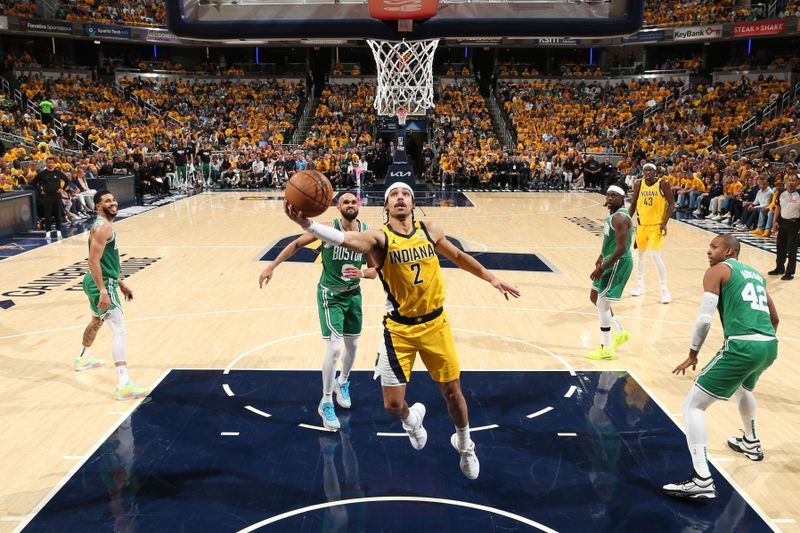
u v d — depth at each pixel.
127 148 24.53
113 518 3.98
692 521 3.98
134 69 32.31
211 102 31.41
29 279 10.10
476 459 4.29
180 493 4.27
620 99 31.39
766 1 31.48
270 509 4.09
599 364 6.66
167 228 15.08
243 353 6.93
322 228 3.65
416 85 17.48
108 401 5.72
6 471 4.53
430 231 4.08
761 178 14.63
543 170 25.41
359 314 5.39
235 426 5.26
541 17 7.57
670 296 9.30
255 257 11.85
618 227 6.33
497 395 5.87
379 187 25.09
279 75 33.59
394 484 4.39
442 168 25.56
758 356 4.24
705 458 4.21
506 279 10.31
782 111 26.98
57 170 13.86
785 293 9.55
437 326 4.04
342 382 5.58
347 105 31.06
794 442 5.03
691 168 20.08
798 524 3.95
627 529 3.89
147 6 33.03
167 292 9.39
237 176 24.77
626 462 4.70
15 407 5.57
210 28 7.86
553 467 4.62
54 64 30.28
